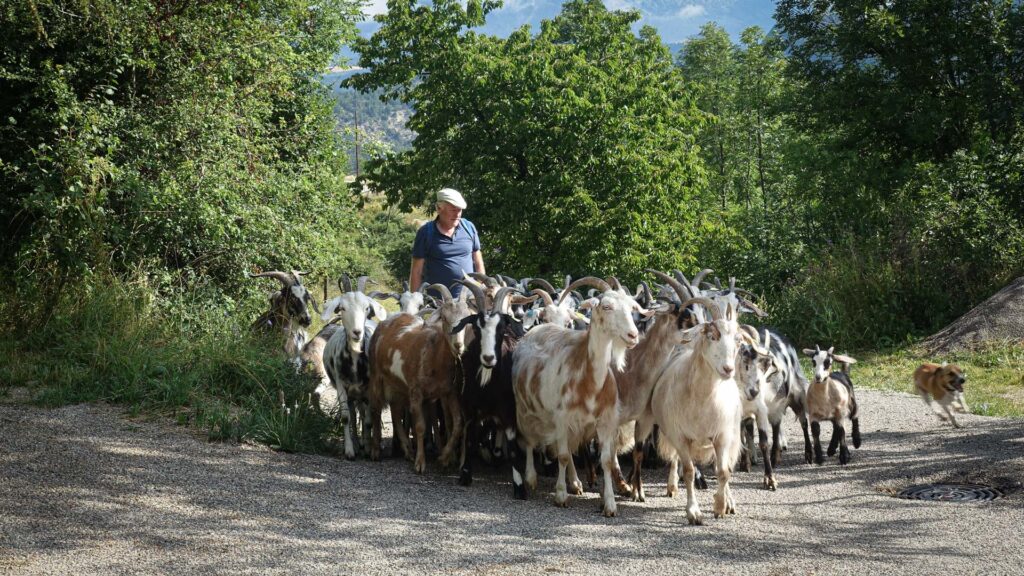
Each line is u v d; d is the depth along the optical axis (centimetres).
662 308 788
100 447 776
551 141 2544
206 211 1300
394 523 654
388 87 2811
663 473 912
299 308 1084
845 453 952
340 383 918
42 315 1125
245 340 1070
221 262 1421
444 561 574
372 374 896
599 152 2559
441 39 2731
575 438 754
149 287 1227
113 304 1117
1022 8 2438
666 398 723
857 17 2627
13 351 1044
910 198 2394
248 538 602
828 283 2083
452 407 839
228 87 1454
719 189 4159
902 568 578
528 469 803
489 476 860
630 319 703
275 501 689
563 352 755
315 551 584
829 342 1967
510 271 2695
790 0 2784
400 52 2780
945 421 1165
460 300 837
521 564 573
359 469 830
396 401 888
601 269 2545
